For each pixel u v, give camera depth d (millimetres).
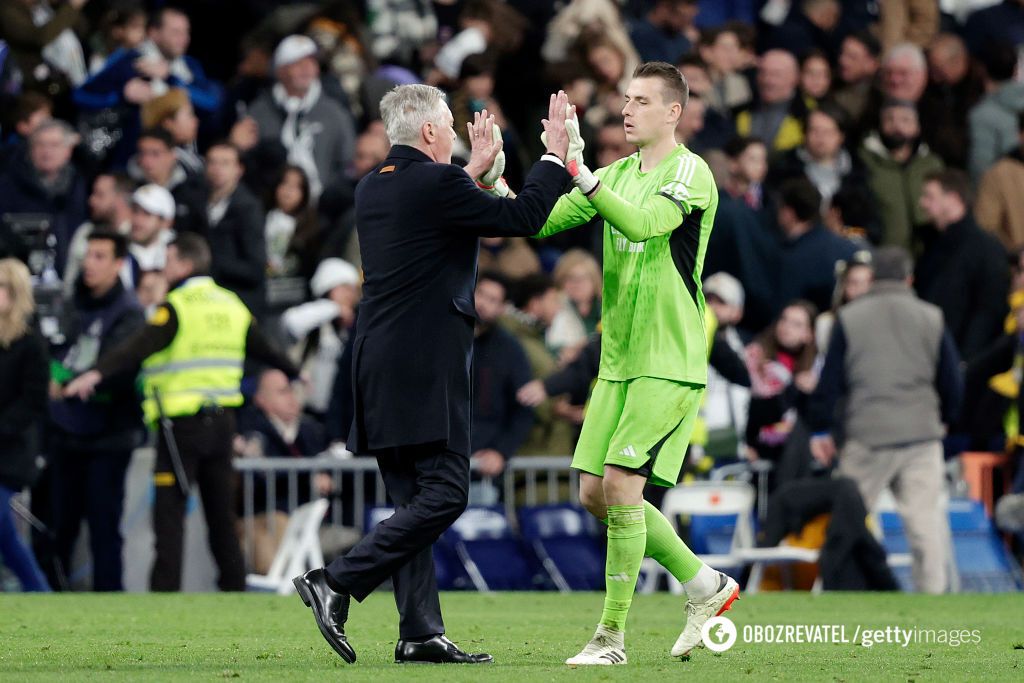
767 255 45156
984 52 53281
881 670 20297
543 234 21766
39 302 39062
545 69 47844
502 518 39188
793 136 51438
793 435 39219
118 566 37688
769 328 40625
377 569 19672
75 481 37781
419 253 20078
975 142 52188
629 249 20859
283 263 44812
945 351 38500
